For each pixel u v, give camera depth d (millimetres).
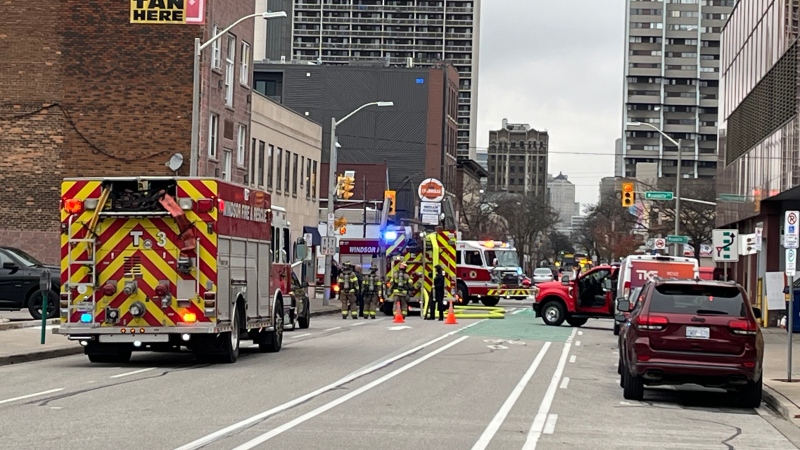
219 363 22141
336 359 23219
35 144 46375
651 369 16938
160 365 21688
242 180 52906
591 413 15578
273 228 26484
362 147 112938
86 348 21734
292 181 63969
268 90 113000
